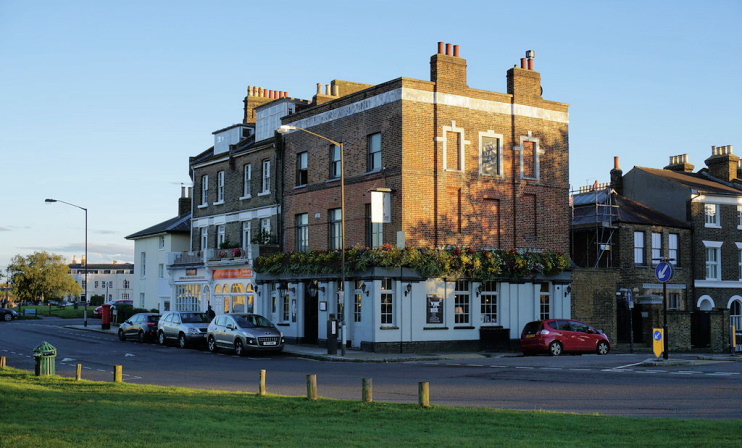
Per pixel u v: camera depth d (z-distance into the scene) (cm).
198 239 4875
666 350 2764
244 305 4128
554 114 3778
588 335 3297
